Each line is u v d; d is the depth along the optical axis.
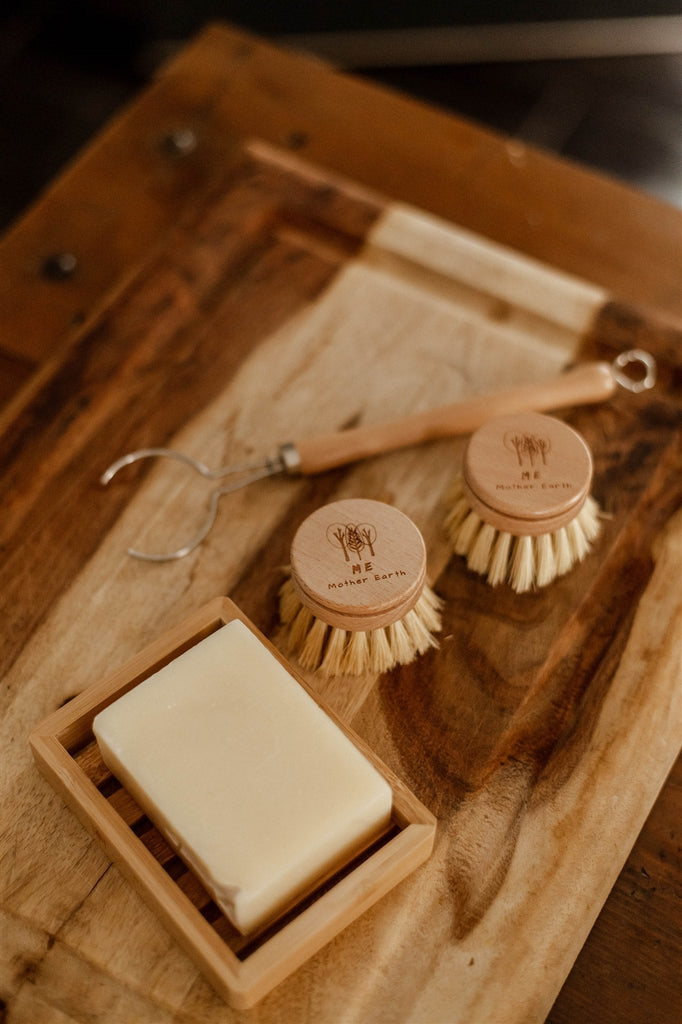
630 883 0.52
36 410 0.62
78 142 1.08
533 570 0.57
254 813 0.48
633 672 0.56
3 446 0.61
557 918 0.51
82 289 0.69
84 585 0.57
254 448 0.61
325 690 0.55
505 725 0.54
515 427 0.56
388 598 0.51
